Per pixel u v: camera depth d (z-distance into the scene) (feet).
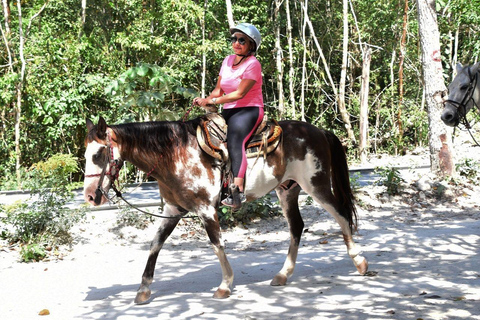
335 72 111.34
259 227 33.12
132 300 19.63
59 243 28.78
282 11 102.22
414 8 99.91
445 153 43.39
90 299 20.02
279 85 92.89
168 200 19.77
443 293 18.57
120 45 79.30
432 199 39.11
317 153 21.03
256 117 19.40
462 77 26.02
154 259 19.61
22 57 67.87
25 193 51.01
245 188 19.71
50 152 75.92
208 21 89.35
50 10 80.89
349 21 99.35
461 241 27.12
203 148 18.99
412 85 102.68
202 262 25.76
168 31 81.82
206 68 92.84
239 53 19.22
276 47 92.79
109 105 73.97
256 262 25.22
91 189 17.99
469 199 39.11
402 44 91.04
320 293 19.33
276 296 19.22
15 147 72.95
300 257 25.68
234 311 17.74
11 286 22.20
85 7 78.33
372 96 102.12
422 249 25.90
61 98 68.64
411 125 90.38
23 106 72.64
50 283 22.57
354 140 87.92
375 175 53.88
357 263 21.50
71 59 71.36
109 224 31.81
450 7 93.56
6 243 28.84
